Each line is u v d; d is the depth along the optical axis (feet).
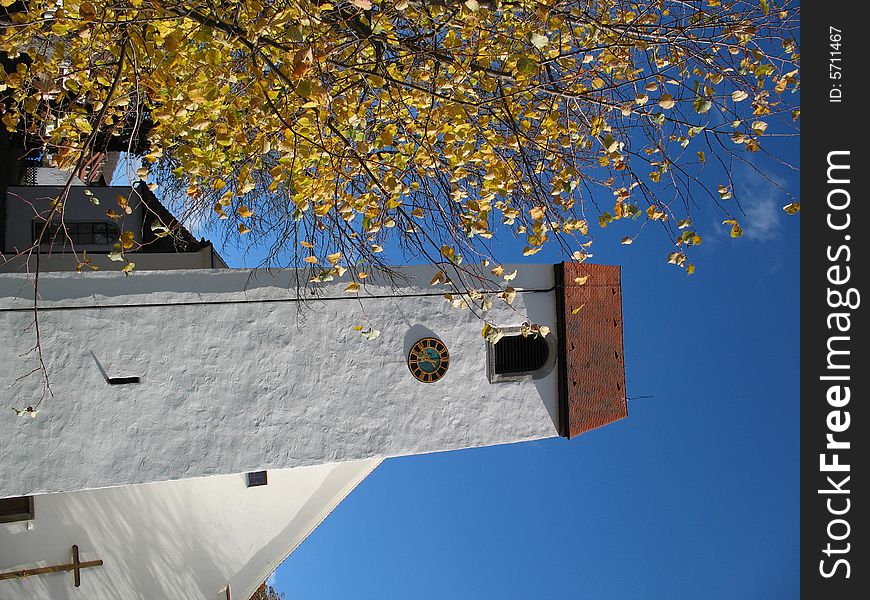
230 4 27.55
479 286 39.19
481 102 27.66
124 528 45.27
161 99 28.89
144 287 35.27
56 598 43.91
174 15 26.50
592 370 41.19
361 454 37.40
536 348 40.47
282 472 48.03
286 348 36.88
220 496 46.98
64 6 27.35
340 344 37.55
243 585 47.83
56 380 34.27
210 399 35.94
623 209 28.73
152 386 35.32
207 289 36.01
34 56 32.89
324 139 28.78
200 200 42.06
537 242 30.09
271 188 29.96
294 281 37.01
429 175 30.17
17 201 51.29
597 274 42.27
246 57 26.71
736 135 27.68
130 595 45.14
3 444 33.58
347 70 29.14
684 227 29.01
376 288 38.01
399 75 30.63
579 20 28.25
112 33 28.76
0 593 42.88
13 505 43.34
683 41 29.09
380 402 37.86
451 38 29.50
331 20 27.22
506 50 28.04
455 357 38.93
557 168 30.40
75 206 51.93
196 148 30.86
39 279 33.99
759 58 28.27
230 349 36.27
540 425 39.93
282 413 36.70
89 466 34.50
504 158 30.50
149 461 35.12
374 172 29.96
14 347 33.73
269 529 48.16
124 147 50.57
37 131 35.68
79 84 34.71
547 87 29.43
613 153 29.73
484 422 39.09
